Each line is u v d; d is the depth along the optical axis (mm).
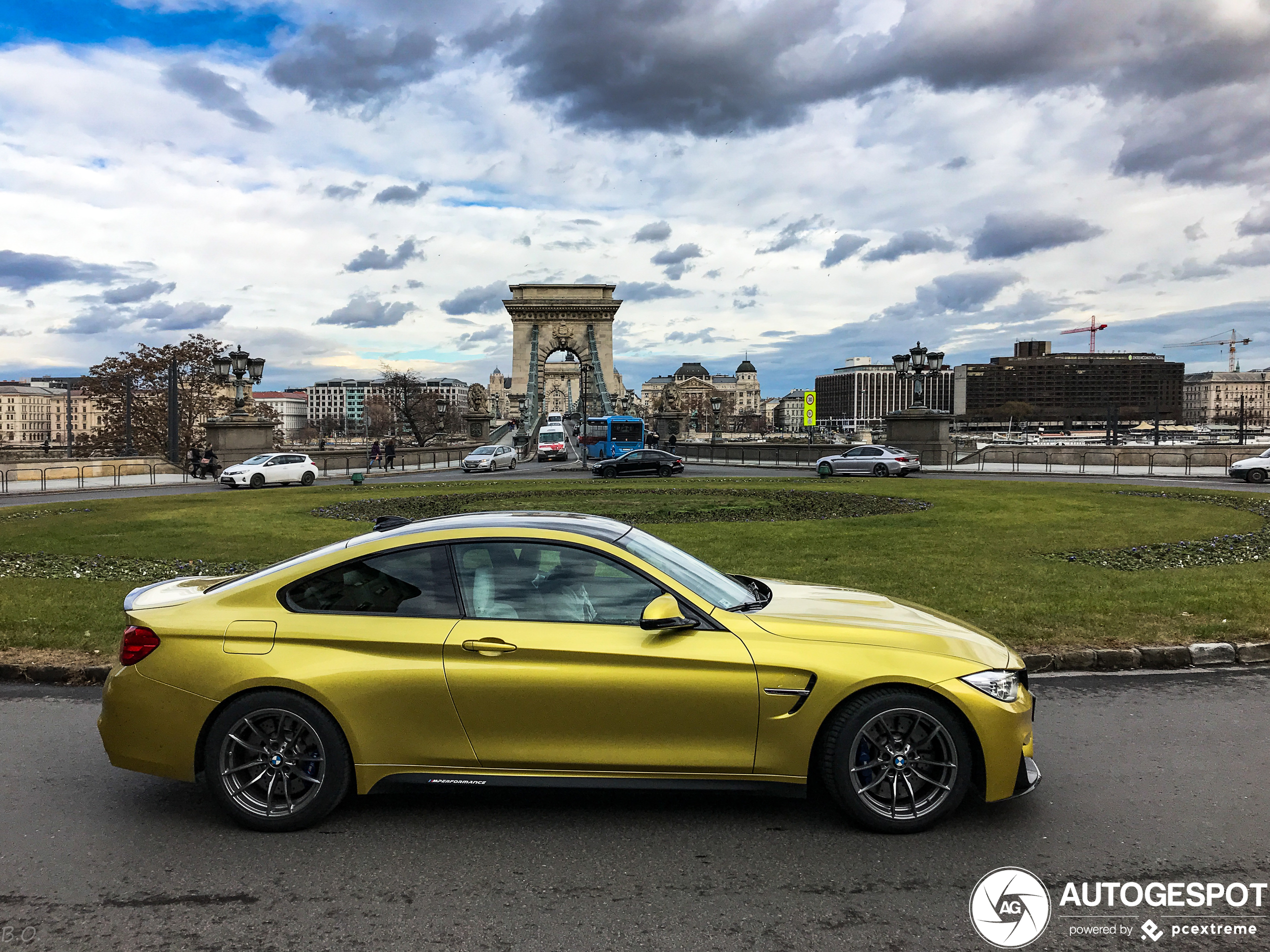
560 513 4781
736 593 4457
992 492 23594
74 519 18266
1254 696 5926
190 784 4516
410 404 94125
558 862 3602
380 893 3348
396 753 3875
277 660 3877
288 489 29781
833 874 3488
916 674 3789
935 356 43719
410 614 3971
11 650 6875
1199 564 11055
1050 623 7461
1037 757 4816
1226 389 198250
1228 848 3705
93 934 3057
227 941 3016
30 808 4188
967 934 3047
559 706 3809
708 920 3143
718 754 3828
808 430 84062
